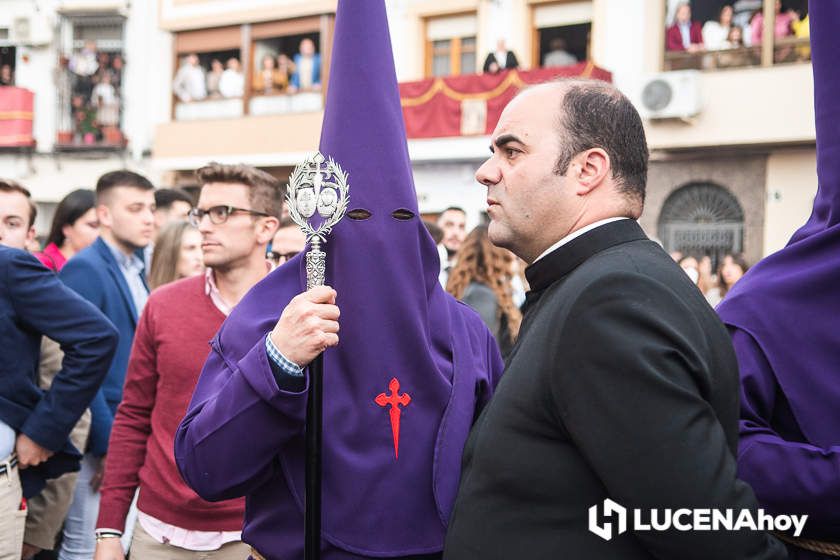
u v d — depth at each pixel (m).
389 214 2.00
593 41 13.81
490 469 1.60
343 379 1.97
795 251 2.10
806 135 12.13
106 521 2.96
